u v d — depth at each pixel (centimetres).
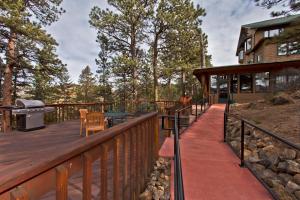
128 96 1767
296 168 392
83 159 142
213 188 290
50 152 113
